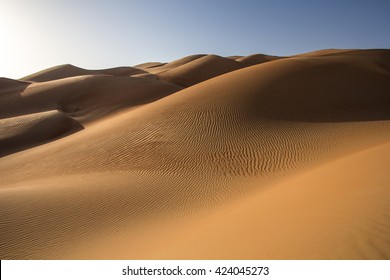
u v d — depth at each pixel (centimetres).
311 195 695
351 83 2703
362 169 782
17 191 1102
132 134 1886
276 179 1148
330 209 532
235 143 1609
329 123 1844
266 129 1745
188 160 1475
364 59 4184
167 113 2123
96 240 784
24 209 934
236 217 709
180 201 1042
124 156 1608
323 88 2466
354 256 358
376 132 1602
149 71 9581
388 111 2247
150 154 1582
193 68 6919
